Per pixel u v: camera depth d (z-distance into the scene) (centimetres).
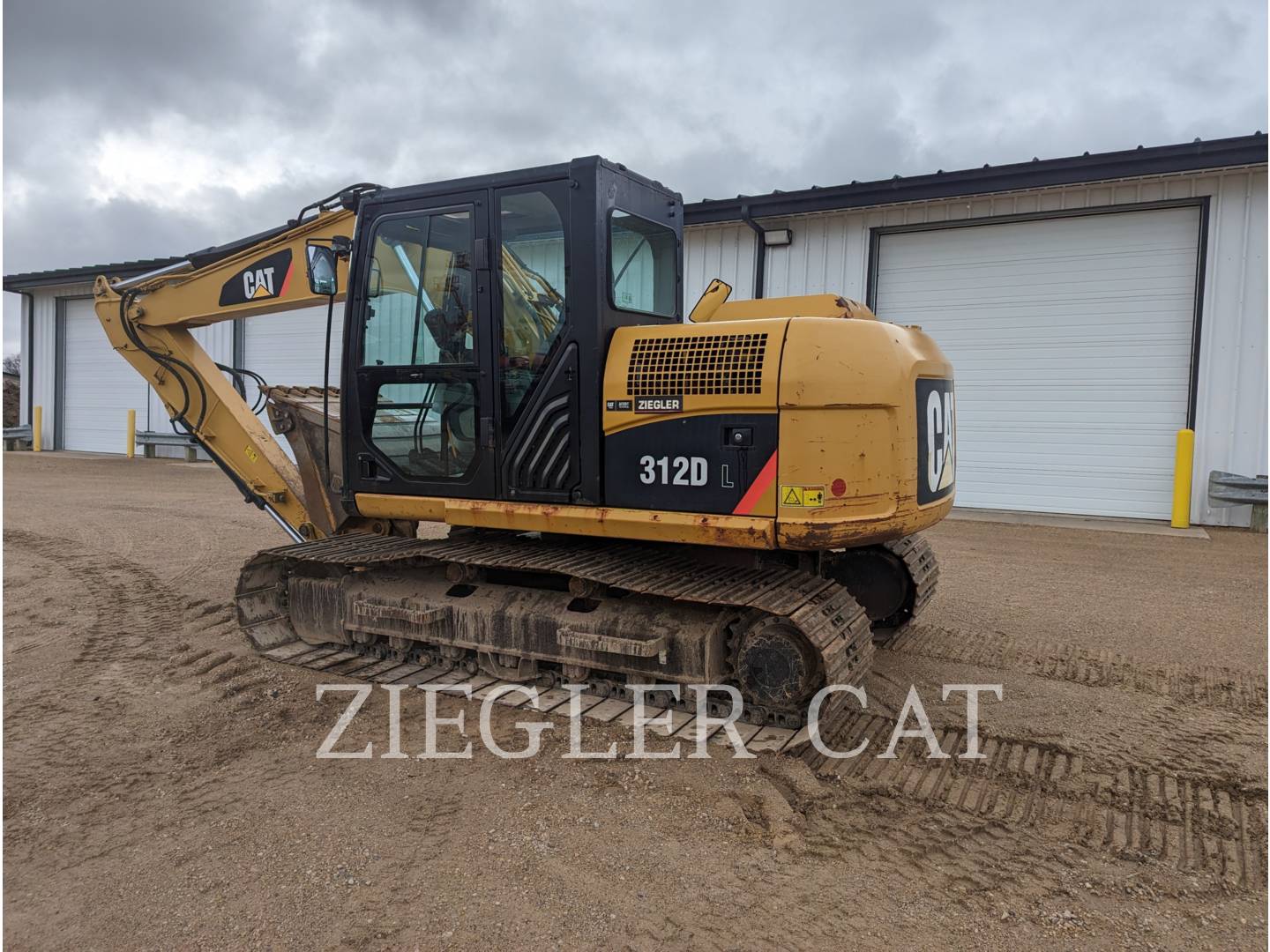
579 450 420
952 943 263
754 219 1222
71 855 311
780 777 363
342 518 554
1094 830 332
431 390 462
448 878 294
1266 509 1002
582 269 414
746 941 262
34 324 2209
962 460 1180
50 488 1382
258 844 315
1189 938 268
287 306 557
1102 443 1102
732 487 389
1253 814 347
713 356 393
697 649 409
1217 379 1033
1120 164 1016
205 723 423
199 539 927
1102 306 1088
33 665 513
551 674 457
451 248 452
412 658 498
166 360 618
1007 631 594
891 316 1207
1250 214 1000
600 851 311
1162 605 668
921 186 1115
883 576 561
